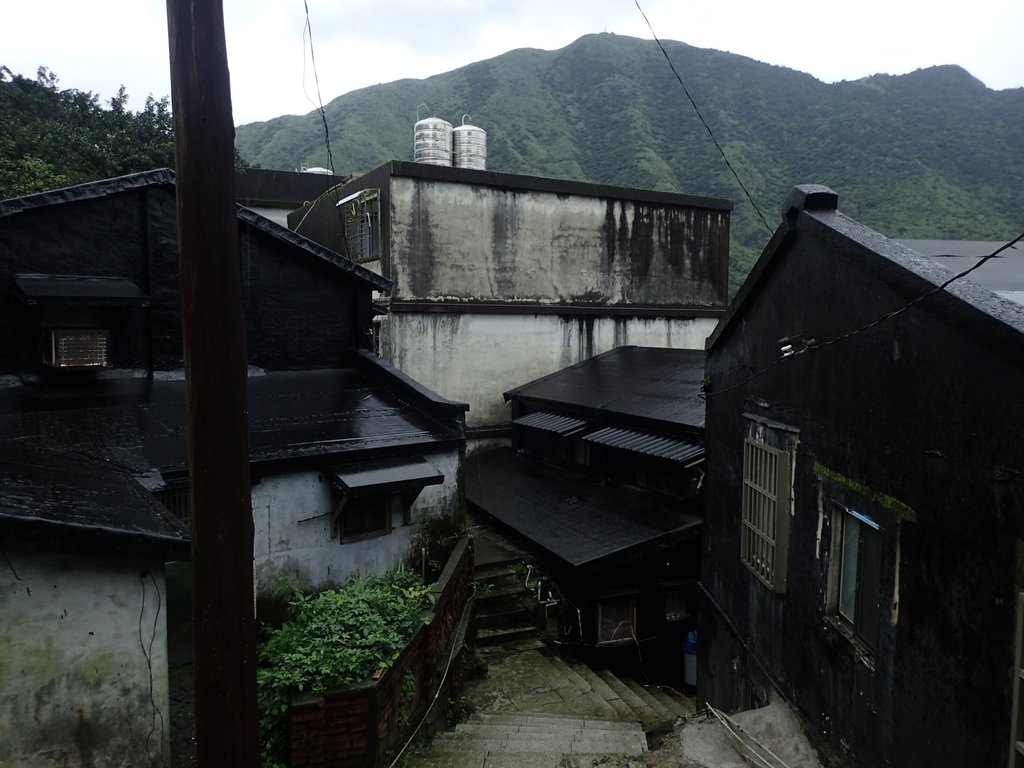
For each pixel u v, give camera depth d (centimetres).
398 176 1573
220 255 364
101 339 959
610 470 1436
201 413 365
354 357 1232
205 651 371
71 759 470
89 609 473
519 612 1148
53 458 663
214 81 360
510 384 1780
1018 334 363
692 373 1472
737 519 859
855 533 576
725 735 723
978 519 406
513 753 685
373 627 636
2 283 918
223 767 376
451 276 1662
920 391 466
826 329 614
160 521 536
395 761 609
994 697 389
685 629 1236
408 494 877
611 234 1891
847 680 569
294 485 798
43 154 1833
